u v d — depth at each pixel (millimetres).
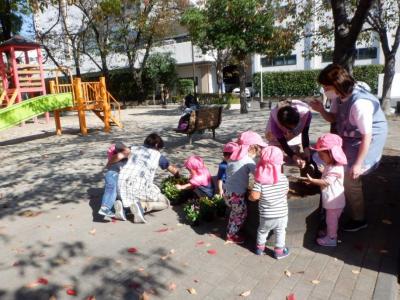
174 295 3201
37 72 16047
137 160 4859
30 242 4328
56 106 12742
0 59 15805
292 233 3953
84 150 10078
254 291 3225
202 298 3148
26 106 11688
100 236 4414
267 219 3627
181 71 36906
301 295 3148
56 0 15664
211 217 4672
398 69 26625
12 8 20234
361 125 3645
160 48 34281
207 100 27297
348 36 5688
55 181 6949
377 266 3562
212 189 5074
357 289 3215
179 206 5262
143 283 3395
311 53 16219
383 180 5898
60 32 31344
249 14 15852
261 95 28953
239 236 4137
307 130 4621
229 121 14883
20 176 7484
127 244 4180
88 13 26953
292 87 31250
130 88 34688
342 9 5801
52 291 3314
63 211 5332
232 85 38062
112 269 3658
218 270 3580
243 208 4086
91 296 3209
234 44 16359
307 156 4602
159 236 4348
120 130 14078
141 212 4684
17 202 5832
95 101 13789
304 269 3551
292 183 4566
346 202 4281
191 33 18703
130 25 29875
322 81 3859
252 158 4152
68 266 3744
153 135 5094
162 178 6566
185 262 3744
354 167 3746
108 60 35844
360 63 28938
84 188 6430
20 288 3375
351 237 4156
